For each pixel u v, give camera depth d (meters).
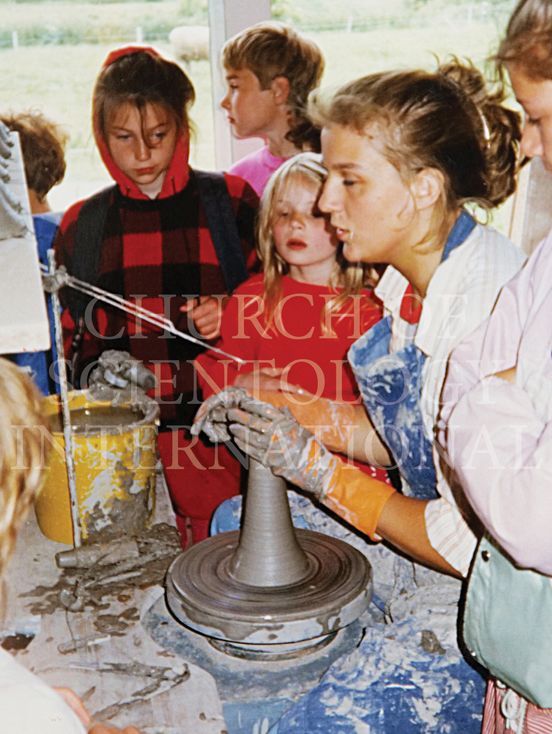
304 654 1.12
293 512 1.54
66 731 0.63
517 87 1.04
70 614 1.14
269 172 1.91
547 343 0.97
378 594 1.39
